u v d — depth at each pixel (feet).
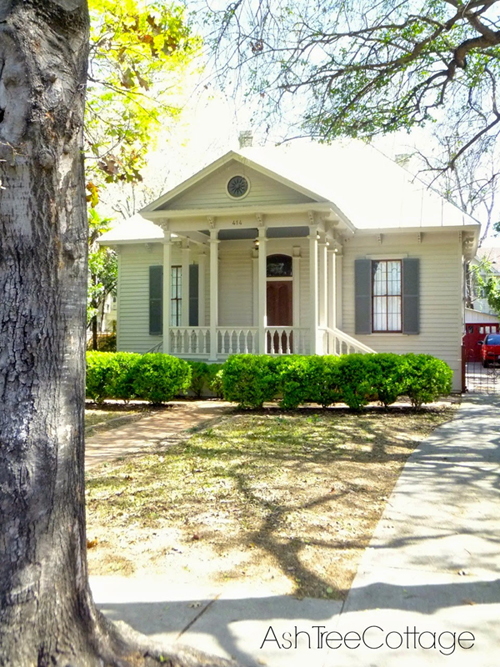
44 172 9.11
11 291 8.88
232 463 25.27
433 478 22.86
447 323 53.83
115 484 22.26
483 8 33.45
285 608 12.50
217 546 15.96
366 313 55.57
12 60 8.95
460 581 13.79
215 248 49.14
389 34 37.37
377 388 39.93
